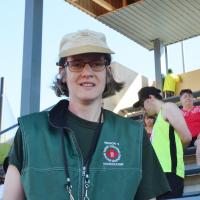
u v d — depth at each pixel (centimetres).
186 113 561
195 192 384
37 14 453
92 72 157
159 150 316
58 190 140
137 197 152
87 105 158
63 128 151
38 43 444
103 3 674
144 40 798
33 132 150
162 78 784
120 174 146
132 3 669
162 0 660
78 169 144
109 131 154
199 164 438
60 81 175
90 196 141
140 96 360
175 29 760
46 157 145
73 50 155
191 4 675
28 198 140
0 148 384
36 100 423
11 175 150
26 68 432
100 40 158
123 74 811
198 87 821
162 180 158
